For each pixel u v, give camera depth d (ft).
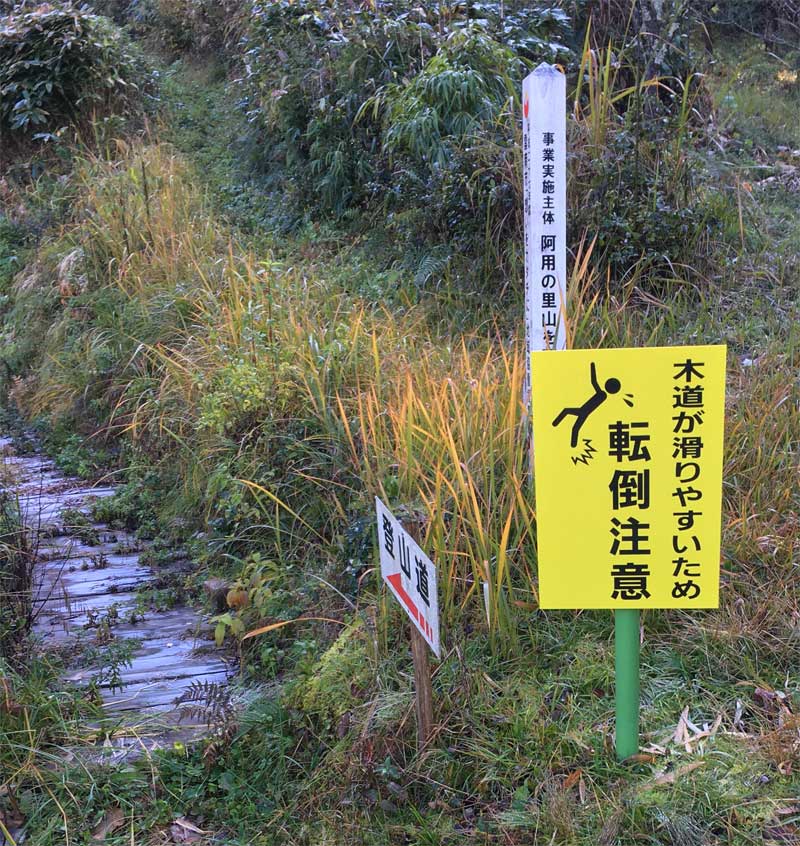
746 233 22.29
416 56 27.12
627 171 20.45
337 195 27.22
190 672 12.35
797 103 33.35
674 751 9.54
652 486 8.57
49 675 11.81
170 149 33.58
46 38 33.99
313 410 16.02
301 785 10.00
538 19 28.14
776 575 11.89
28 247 30.66
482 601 11.54
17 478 19.97
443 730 9.98
